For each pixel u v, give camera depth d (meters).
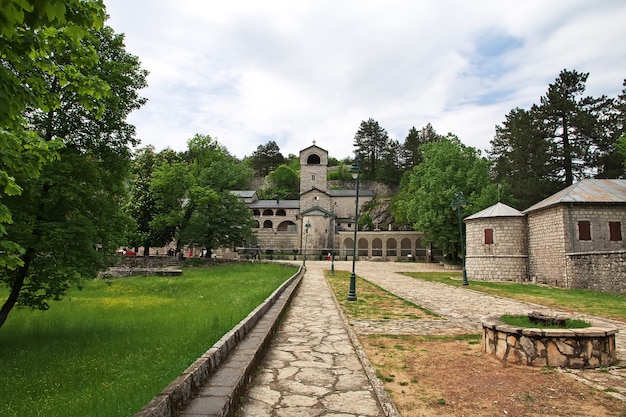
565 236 28.78
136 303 18.39
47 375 7.40
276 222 81.25
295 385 6.30
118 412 4.62
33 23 3.74
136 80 13.63
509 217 34.47
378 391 5.99
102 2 4.49
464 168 47.97
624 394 6.05
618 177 45.78
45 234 10.99
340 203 84.81
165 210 43.75
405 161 98.56
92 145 12.89
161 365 7.19
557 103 48.59
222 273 36.91
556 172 49.19
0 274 11.48
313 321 12.31
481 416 5.25
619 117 45.56
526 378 6.79
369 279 30.97
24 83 5.70
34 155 5.92
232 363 6.34
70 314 15.09
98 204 12.50
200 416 4.18
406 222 73.12
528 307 16.58
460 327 11.59
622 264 22.69
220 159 58.84
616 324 12.75
